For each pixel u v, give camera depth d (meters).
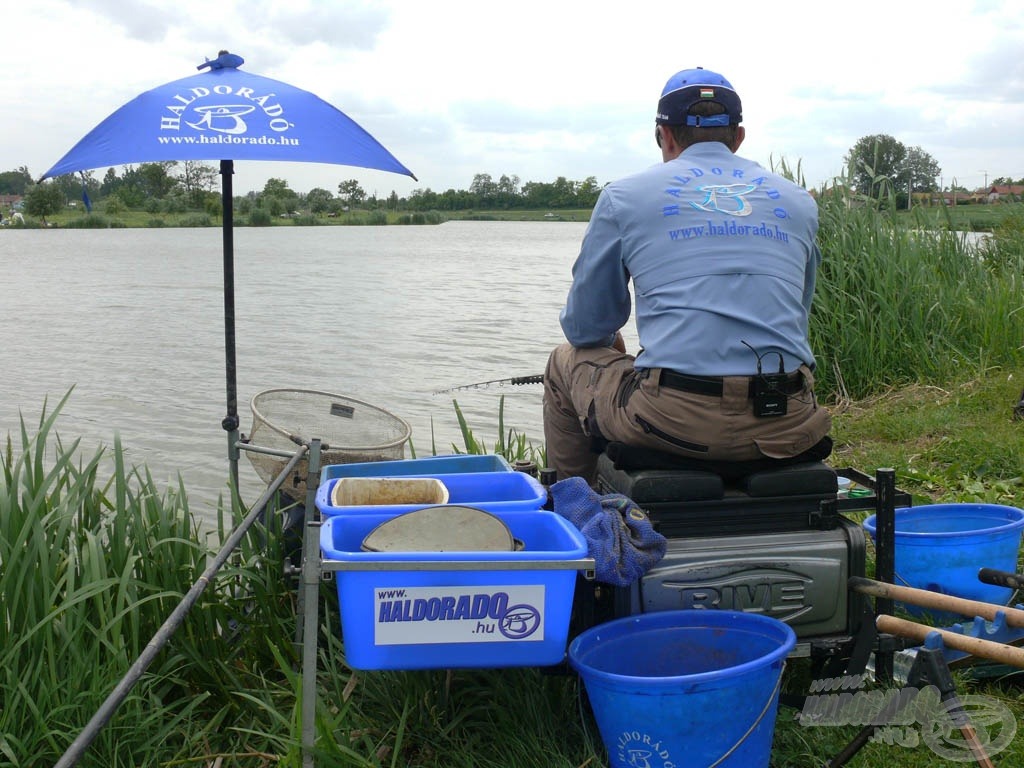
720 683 2.43
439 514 2.63
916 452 5.74
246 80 3.84
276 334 15.66
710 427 2.90
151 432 8.87
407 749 2.87
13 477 3.22
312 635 2.50
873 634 2.92
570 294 3.44
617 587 2.86
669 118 3.32
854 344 7.39
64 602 2.89
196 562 3.38
